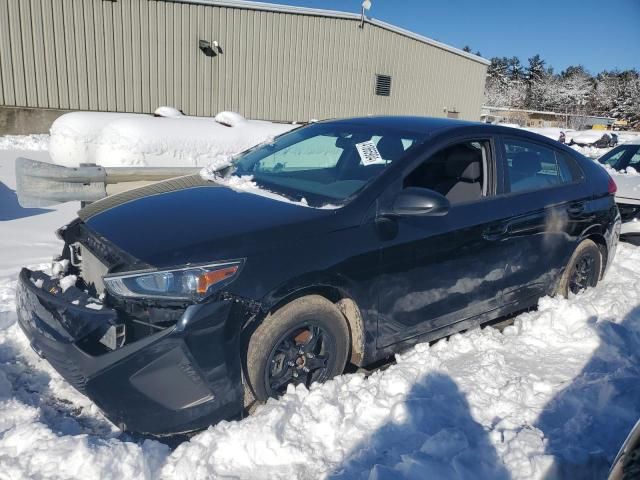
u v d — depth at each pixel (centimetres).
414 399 282
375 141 352
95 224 289
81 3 1656
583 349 361
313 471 236
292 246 267
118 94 1761
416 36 2248
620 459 158
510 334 385
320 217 284
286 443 246
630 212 636
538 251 397
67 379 252
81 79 1705
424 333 335
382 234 297
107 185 466
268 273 256
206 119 921
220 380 246
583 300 429
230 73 1917
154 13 1756
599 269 468
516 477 235
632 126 7031
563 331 382
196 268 242
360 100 2194
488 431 264
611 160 819
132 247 255
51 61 1658
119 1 1700
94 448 226
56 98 1684
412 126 368
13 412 265
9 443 235
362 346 302
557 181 427
